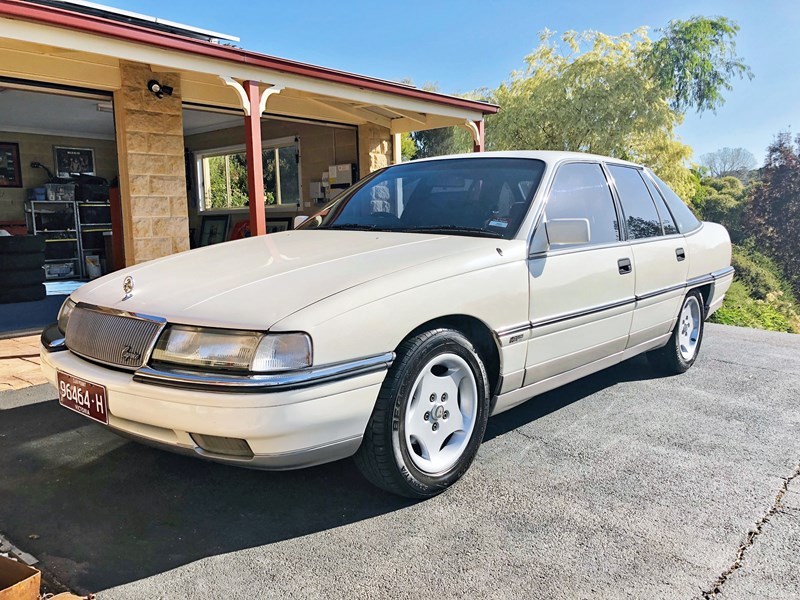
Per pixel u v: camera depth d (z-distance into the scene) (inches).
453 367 111.4
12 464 122.8
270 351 86.1
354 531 98.5
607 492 112.1
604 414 155.5
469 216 132.8
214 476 118.6
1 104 360.5
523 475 119.0
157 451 129.9
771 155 1178.0
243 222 469.1
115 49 217.8
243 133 459.5
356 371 92.1
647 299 158.4
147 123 283.4
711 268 197.2
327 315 90.4
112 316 100.8
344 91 302.7
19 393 167.6
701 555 91.9
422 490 106.3
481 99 848.3
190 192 510.0
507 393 121.7
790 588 84.0
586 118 713.6
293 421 86.7
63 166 497.7
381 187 155.3
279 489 113.5
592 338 140.2
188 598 81.3
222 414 85.3
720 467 123.7
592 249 139.3
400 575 86.5
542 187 132.6
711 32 715.4
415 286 101.4
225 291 97.3
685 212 192.1
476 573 86.9
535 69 802.8
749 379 190.5
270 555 91.7
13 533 97.3
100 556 91.1
